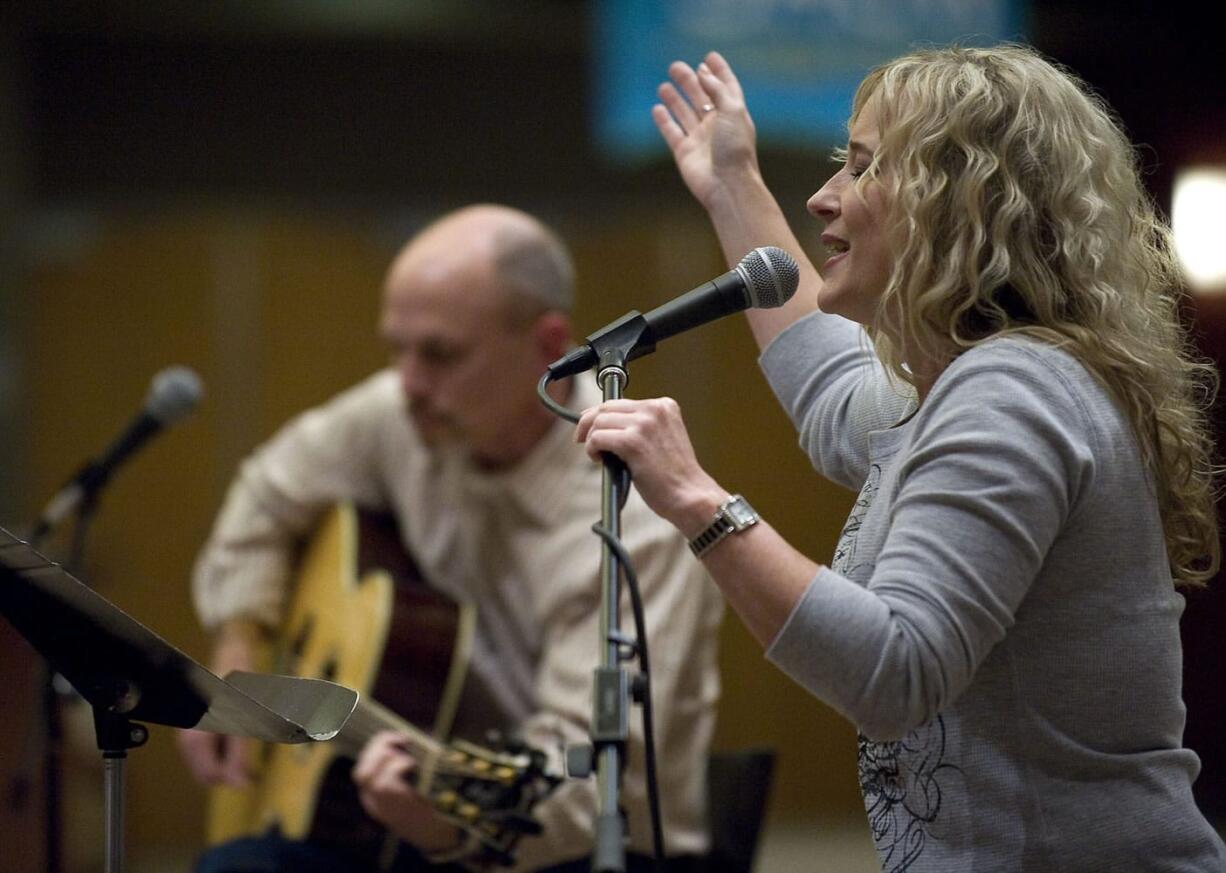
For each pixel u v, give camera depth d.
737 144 4.09
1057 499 2.82
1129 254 3.16
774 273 3.25
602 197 13.57
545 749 5.06
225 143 13.23
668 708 4.95
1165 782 2.99
